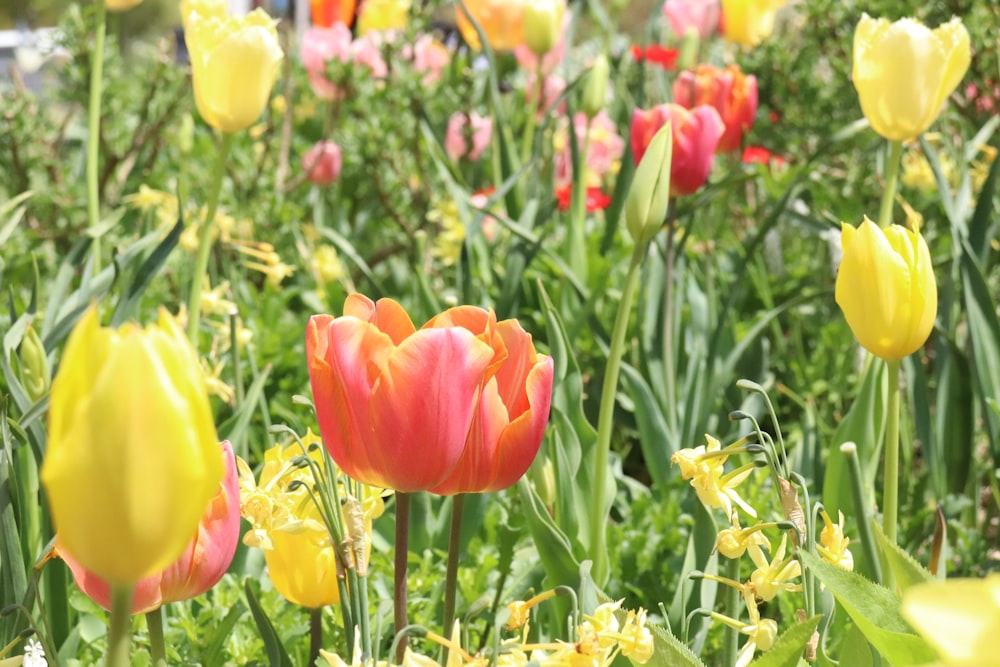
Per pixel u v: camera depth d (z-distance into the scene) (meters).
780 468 1.07
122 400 0.68
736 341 1.71
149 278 1.30
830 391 1.69
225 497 1.00
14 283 1.86
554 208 1.72
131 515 0.70
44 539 1.19
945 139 1.78
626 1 2.51
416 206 2.32
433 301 1.61
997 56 1.93
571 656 0.99
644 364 1.63
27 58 2.68
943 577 1.19
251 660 1.18
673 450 1.48
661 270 1.62
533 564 1.28
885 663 1.08
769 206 2.00
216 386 1.35
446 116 2.39
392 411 0.99
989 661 0.56
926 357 1.74
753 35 2.38
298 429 1.53
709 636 1.27
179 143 2.05
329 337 1.00
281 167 2.31
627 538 1.36
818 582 1.11
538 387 1.02
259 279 2.06
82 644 1.21
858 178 2.06
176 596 1.00
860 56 1.29
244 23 1.32
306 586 1.09
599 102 1.70
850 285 1.14
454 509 1.05
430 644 1.22
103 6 1.47
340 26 2.47
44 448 1.19
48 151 2.20
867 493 1.35
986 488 1.64
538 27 1.85
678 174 1.50
